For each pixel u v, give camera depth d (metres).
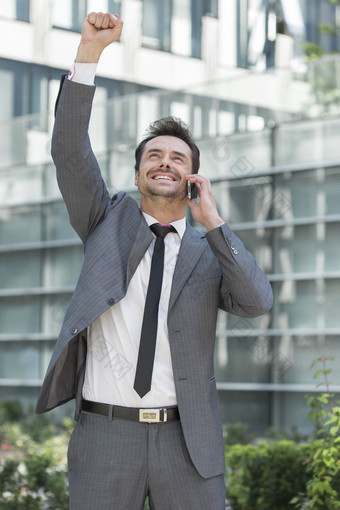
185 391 2.73
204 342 2.81
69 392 2.88
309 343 8.29
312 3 14.27
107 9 13.05
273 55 13.80
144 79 13.05
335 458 4.09
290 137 8.52
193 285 2.81
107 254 2.78
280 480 4.71
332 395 4.22
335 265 8.17
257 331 8.66
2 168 11.32
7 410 10.52
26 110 13.00
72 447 2.76
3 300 11.24
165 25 13.27
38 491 5.36
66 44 13.10
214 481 2.75
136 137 9.61
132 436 2.69
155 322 2.74
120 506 2.66
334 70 8.33
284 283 8.50
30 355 10.93
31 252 10.96
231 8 13.65
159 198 2.82
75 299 2.75
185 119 9.27
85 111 2.69
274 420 8.44
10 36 12.97
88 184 2.79
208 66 13.47
